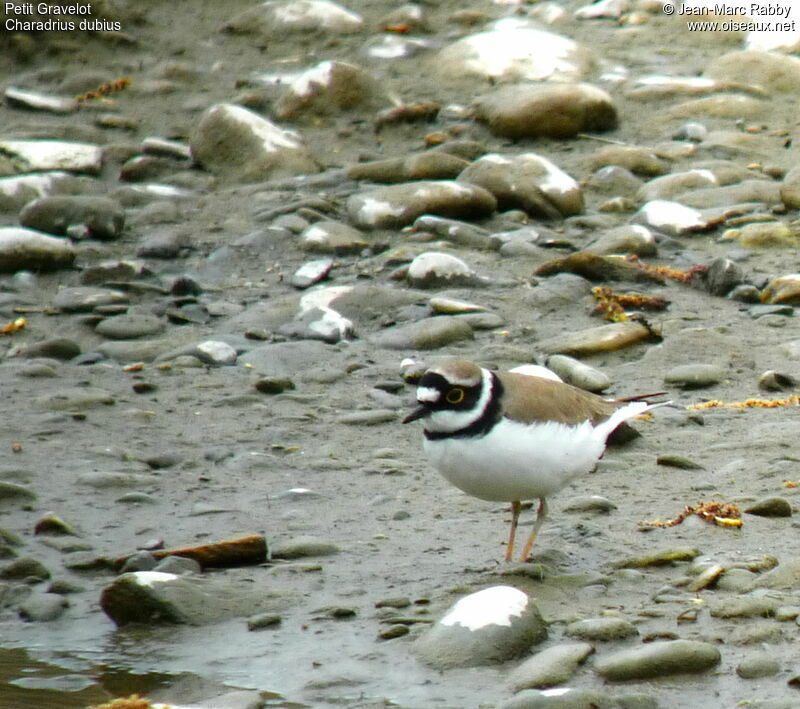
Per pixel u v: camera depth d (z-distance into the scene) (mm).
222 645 7070
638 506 8758
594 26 22484
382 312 13211
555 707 5969
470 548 8266
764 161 17094
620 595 7359
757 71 19656
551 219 15516
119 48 21672
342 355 12281
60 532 8688
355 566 8031
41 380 11812
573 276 13672
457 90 19750
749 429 10211
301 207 15773
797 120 18469
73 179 16594
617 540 8172
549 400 7609
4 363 12211
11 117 19141
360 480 9578
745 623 6801
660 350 11922
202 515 8961
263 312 13250
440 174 16266
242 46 21875
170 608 7387
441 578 7766
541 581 7586
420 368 11641
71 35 21641
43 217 15367
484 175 15812
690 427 10359
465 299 13383
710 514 8359
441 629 6824
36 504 9188
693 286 13688
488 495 7758
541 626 6836
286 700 6379
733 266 13414
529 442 7449
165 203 16203
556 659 6434
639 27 22297
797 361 11656
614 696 6102
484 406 7445
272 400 11320
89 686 6664
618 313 12820
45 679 6766
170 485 9547
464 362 7578
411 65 20797
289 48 21734
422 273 13742
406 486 9445
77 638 7281
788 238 14562
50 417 10859
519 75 19969
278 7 22531
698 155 17297
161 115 19344
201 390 11555
